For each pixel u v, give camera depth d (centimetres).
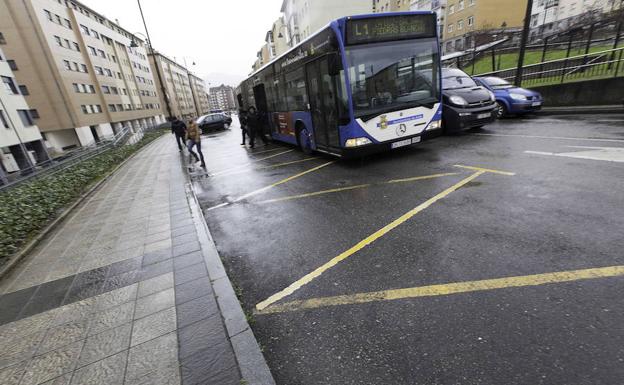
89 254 450
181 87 10381
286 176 786
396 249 352
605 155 551
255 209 576
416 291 275
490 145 761
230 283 321
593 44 1555
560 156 588
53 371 232
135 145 2205
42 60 3881
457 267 301
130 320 280
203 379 205
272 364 222
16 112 2903
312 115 856
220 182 841
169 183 878
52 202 752
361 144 686
